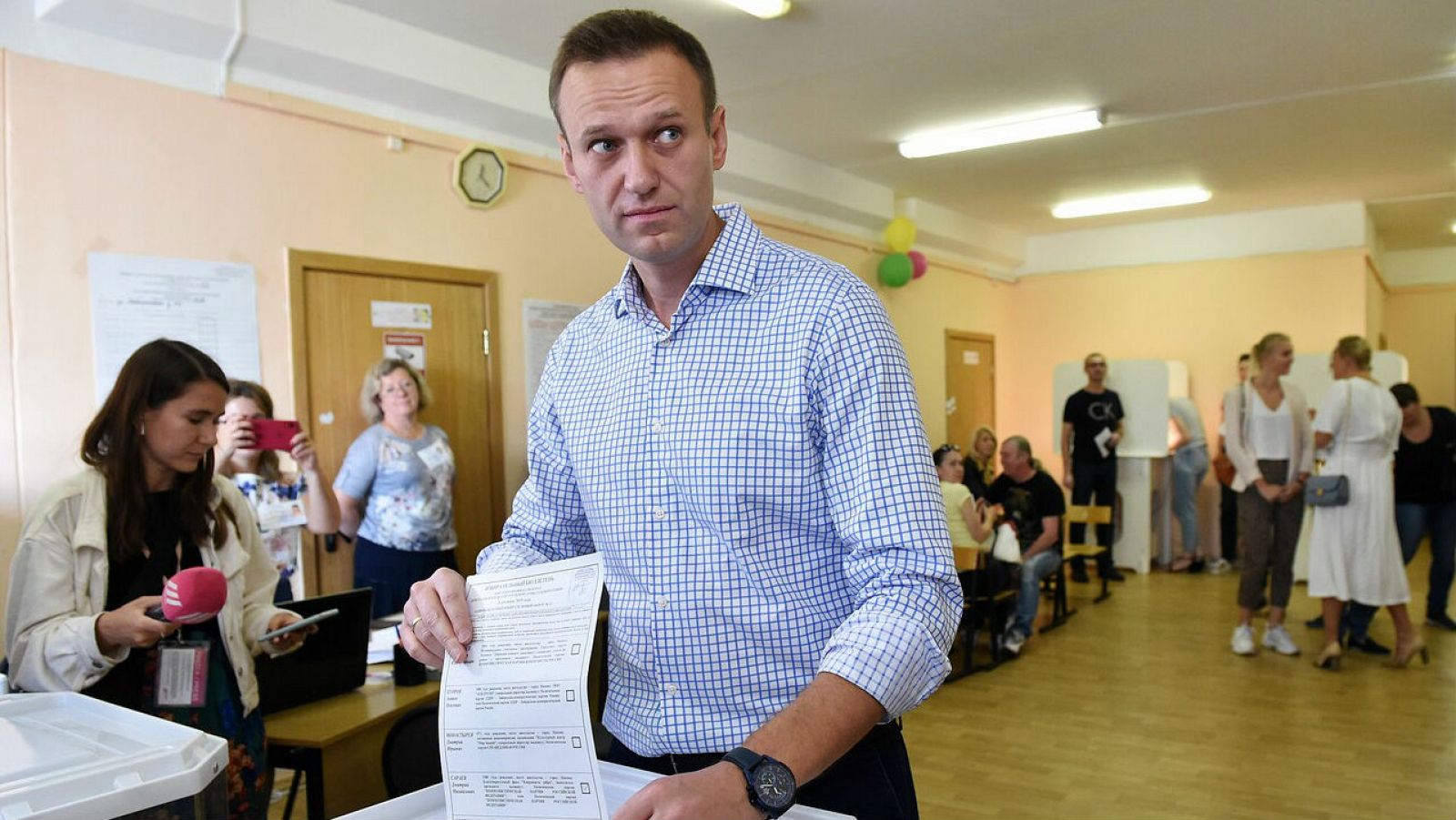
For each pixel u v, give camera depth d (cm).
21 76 295
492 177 439
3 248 291
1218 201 783
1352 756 365
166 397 180
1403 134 582
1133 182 707
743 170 570
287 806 245
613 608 111
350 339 385
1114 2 386
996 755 378
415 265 408
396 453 375
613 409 110
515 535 126
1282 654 514
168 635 181
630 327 112
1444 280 1075
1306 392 773
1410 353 1095
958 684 477
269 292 356
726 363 102
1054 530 553
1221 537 803
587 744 79
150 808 89
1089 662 512
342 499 369
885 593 90
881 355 97
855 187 680
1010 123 552
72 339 305
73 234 305
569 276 482
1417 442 556
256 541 212
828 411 97
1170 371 849
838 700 82
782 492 99
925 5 385
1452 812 316
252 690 194
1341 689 448
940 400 823
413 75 389
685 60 95
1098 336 912
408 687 238
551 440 123
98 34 311
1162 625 593
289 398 362
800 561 100
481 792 85
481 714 85
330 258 375
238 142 347
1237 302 841
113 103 314
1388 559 471
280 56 350
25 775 85
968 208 804
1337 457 475
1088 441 773
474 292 436
